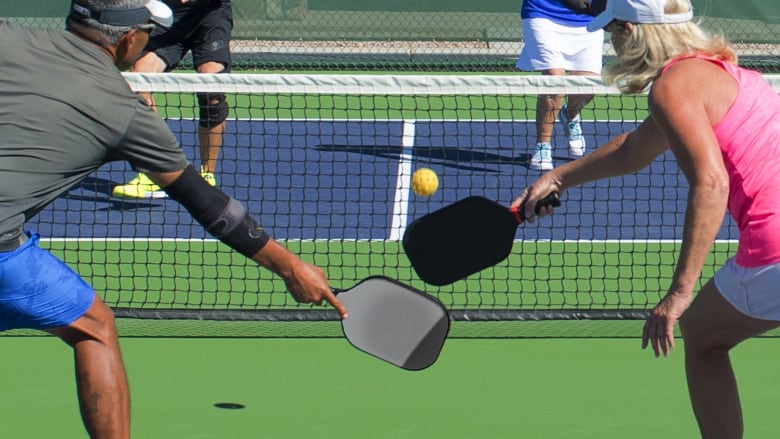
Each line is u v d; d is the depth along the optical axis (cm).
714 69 405
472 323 692
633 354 633
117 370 422
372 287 431
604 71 424
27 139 384
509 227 457
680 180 1095
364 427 530
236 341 652
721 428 438
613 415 547
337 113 1384
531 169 1117
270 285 769
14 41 390
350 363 618
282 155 1174
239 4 1673
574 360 623
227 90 754
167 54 938
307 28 1681
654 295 760
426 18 1688
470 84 750
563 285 777
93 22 400
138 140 396
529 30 1072
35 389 572
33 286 403
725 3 1647
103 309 424
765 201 401
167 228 913
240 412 547
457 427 532
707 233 382
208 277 786
